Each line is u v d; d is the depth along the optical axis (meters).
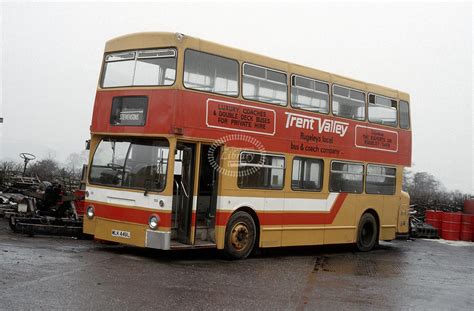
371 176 16.89
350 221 16.16
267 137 13.43
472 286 11.63
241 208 13.00
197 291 8.88
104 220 12.27
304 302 8.84
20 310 6.93
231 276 10.53
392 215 17.83
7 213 16.47
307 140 14.59
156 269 10.51
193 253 13.35
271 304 8.49
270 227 13.64
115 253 12.11
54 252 11.39
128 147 12.12
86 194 12.67
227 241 12.57
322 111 15.09
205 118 11.94
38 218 14.47
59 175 29.52
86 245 13.04
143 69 12.01
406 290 10.59
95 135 12.74
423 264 14.78
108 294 8.12
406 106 18.38
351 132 16.06
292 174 14.19
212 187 12.49
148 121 11.66
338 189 15.68
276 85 13.76
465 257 17.25
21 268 9.37
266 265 12.42
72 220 14.70
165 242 11.27
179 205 12.00
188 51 11.71
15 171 26.77
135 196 11.75
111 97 12.38
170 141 11.40
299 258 14.30
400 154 18.05
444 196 34.72
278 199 13.81
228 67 12.55
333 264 13.60
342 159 15.73
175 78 11.47
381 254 16.56
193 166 11.93
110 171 12.33
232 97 12.58
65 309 7.14
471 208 25.62
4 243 11.97
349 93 16.05
